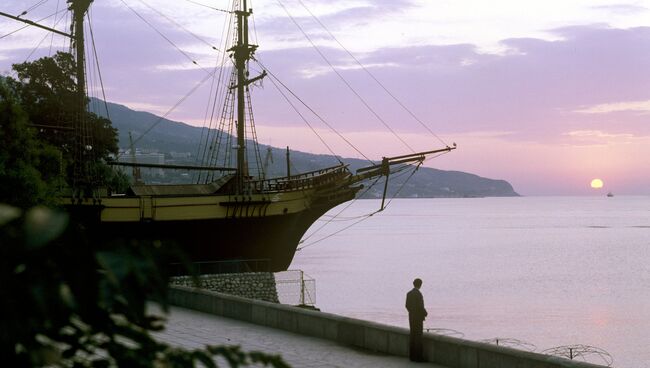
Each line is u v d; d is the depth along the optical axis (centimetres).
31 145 3716
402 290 11325
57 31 5466
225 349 254
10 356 204
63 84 6228
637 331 7931
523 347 7019
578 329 8088
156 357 244
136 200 4859
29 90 6088
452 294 11031
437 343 1933
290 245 5375
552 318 8856
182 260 222
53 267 204
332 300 10231
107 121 6669
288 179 5472
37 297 196
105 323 223
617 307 9731
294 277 5384
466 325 8406
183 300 3080
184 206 4962
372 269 14538
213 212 5025
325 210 5475
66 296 200
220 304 2847
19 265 198
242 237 5156
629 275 13275
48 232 197
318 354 2075
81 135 5506
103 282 204
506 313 9256
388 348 2092
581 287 11775
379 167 5528
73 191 5172
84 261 207
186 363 246
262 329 2527
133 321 233
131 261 210
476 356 1814
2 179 296
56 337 215
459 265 15312
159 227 4919
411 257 17225
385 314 9000
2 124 3622
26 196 3525
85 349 231
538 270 14238
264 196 5122
